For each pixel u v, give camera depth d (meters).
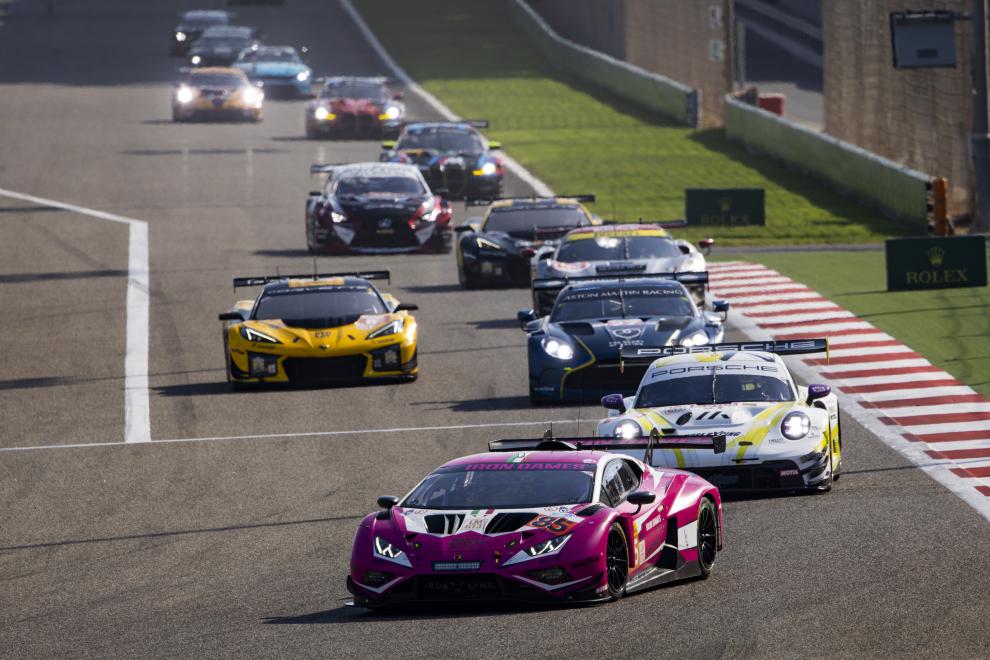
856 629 39.66
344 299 90.06
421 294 116.56
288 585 49.69
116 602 48.75
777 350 67.62
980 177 133.75
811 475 58.94
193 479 67.25
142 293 119.31
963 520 54.66
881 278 115.94
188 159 188.50
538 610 42.62
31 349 100.69
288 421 78.44
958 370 84.00
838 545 51.06
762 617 41.19
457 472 46.19
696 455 58.72
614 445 49.41
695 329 80.38
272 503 62.44
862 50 164.38
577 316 83.25
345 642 40.09
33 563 54.84
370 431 75.38
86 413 82.19
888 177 146.88
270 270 127.50
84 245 140.62
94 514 61.94
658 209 151.50
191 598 48.62
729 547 51.56
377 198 134.12
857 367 86.06
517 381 86.56
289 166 183.12
